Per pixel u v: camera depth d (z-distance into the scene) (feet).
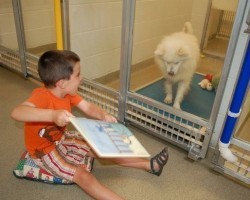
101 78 7.09
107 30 7.08
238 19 3.62
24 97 6.73
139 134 5.56
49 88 3.67
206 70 7.26
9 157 4.61
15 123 5.60
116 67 7.42
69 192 3.96
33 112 3.26
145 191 4.09
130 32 4.99
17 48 8.20
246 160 4.34
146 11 7.50
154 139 5.41
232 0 7.31
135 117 5.68
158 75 7.17
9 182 4.08
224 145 4.17
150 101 5.32
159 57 6.04
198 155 4.80
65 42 6.04
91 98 6.29
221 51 7.41
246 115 5.10
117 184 4.19
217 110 4.37
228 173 4.44
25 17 7.75
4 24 8.09
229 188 4.26
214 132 4.71
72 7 5.97
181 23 8.91
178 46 5.71
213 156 4.54
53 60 3.47
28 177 4.05
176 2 8.48
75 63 3.59
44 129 3.76
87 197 3.89
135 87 6.49
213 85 6.55
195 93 6.50
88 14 6.41
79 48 6.54
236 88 3.76
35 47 8.31
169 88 6.26
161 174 4.45
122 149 3.10
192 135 4.87
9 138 5.12
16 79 7.77
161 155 4.20
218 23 7.75
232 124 3.99
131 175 4.40
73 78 3.61
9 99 6.59
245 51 3.61
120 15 7.23
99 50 7.09
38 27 8.19
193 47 6.04
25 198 3.82
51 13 8.38
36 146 3.85
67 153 4.07
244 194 4.16
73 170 3.76
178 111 4.95
